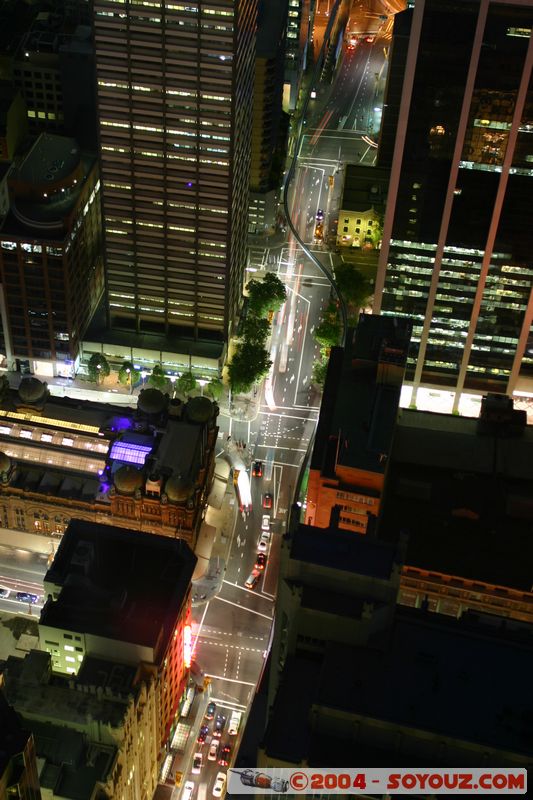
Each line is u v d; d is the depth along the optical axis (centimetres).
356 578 10894
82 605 18325
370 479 19825
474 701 10344
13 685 16862
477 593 19662
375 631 11019
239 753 11825
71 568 19200
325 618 10875
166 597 18912
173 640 18825
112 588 18975
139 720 17625
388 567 10925
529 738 10012
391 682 10512
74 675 17750
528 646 10956
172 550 19788
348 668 10638
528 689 10519
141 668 17812
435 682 10519
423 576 19738
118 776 16850
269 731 10312
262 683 12900
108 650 17775
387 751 10319
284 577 11131
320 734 10375
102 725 16300
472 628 11175
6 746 10500
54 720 16425
